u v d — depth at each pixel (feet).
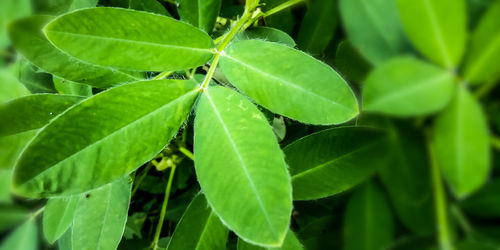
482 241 0.58
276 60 0.61
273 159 0.56
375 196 0.63
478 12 0.56
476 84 0.55
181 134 0.80
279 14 0.78
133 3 0.77
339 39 0.75
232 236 0.77
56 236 0.74
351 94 0.59
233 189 0.56
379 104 0.56
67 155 0.56
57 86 0.74
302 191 0.66
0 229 0.79
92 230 0.71
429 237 0.60
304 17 0.75
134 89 0.59
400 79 0.55
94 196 0.72
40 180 0.55
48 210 0.75
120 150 0.58
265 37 0.75
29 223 0.80
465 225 0.59
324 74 0.60
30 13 0.71
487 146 0.54
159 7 0.78
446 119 0.55
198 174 0.57
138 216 0.92
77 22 0.58
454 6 0.54
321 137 0.66
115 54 0.60
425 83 0.55
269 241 0.53
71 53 0.59
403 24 0.55
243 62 0.62
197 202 0.68
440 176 0.60
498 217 0.58
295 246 0.64
